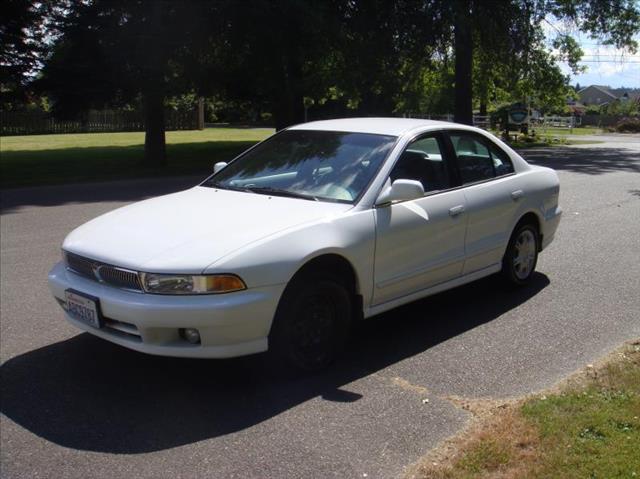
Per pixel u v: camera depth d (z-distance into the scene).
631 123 57.00
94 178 16.14
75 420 3.78
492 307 5.74
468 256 5.39
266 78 20.31
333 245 4.23
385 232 4.60
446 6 20.47
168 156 23.59
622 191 13.57
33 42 17.61
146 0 17.19
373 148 5.02
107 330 4.04
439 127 5.45
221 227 4.18
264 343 4.01
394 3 20.09
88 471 3.25
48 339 5.04
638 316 5.50
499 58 25.75
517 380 4.23
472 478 3.03
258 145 5.77
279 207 4.52
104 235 4.31
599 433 3.36
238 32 18.03
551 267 7.12
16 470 3.26
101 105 18.98
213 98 24.03
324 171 4.95
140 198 12.67
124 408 3.92
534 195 6.13
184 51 18.81
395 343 4.92
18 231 9.23
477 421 3.64
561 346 4.82
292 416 3.78
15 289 6.36
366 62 20.66
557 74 33.62
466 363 4.53
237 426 3.67
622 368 4.18
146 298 3.80
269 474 3.19
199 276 3.75
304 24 17.25
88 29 17.28
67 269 4.41
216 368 4.45
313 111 52.59
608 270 7.00
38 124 44.59
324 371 4.39
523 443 3.29
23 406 3.95
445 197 5.18
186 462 3.31
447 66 26.11
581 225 9.59
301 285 4.14
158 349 3.84
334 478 3.15
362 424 3.67
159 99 19.25
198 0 16.88
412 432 3.56
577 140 38.06
